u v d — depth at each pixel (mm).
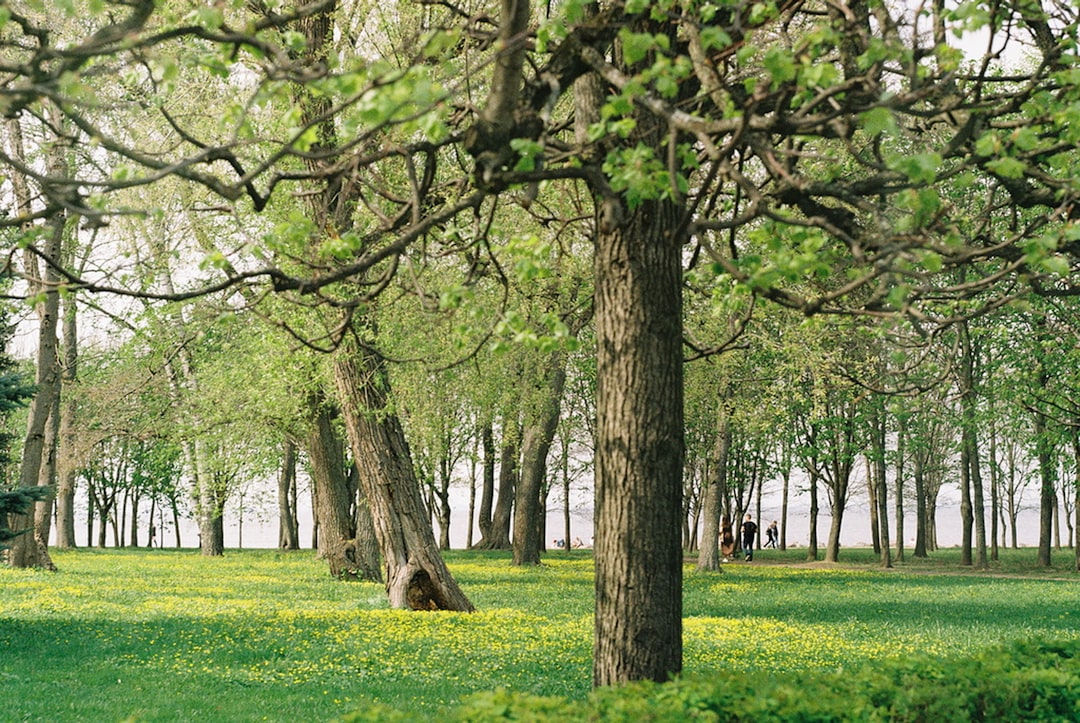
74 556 42750
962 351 19703
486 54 8555
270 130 14930
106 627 16953
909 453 48312
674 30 7820
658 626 7965
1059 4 7871
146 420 38625
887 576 36312
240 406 30750
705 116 7305
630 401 8039
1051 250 6344
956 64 6078
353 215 15297
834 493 47562
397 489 21656
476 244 8070
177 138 17172
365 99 5012
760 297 8258
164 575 31516
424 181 7109
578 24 6508
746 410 32594
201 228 20422
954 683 7230
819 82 5812
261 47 5582
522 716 5781
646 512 7992
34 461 28188
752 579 33875
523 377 32688
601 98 8117
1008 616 21953
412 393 23391
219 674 12820
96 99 5141
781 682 6902
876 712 6355
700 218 7801
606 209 6523
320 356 22000
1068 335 18266
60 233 22609
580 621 19656
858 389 26188
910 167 5215
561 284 16891
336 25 17156
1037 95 6977
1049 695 7320
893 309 7242
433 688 12078
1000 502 63875
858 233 7324
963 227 9148
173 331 26688
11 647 14547
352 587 28062
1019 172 5863
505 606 23234
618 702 6055
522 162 6164
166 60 5375
